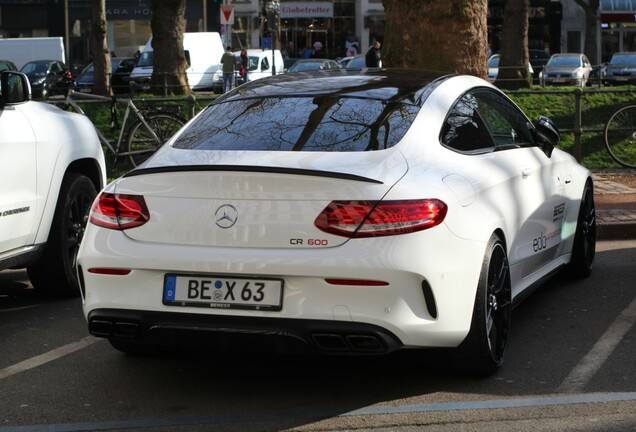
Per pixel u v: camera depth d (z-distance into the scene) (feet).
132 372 22.82
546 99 73.26
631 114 60.13
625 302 28.99
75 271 30.63
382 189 19.06
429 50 46.47
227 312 19.16
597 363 22.80
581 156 62.54
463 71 46.44
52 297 30.94
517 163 24.77
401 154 20.31
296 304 18.85
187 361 23.68
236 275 19.13
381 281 18.61
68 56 230.89
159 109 56.49
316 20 249.96
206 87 146.82
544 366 22.62
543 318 27.25
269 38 178.91
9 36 230.48
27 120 27.99
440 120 22.09
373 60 137.49
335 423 19.01
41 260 29.78
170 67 97.91
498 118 25.68
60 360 23.91
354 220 18.79
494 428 18.47
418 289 18.99
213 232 19.35
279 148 20.57
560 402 19.95
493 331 21.80
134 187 20.22
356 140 20.67
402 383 21.54
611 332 25.63
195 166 19.51
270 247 19.03
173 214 19.67
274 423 19.08
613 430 18.20
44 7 229.66
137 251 19.66
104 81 120.16
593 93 70.33
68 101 56.24
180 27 98.43
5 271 35.78
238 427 18.88
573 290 30.63
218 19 232.73
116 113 56.34
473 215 20.66
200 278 19.35
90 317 20.31
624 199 46.93
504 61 110.32
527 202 24.71
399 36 46.98
